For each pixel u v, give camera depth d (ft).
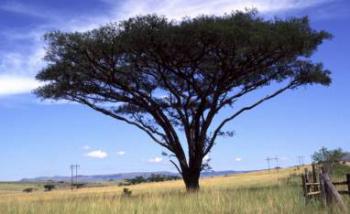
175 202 63.41
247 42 98.68
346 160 147.13
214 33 96.17
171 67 106.63
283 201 60.34
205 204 60.54
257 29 100.17
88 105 116.78
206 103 113.70
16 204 66.23
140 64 107.65
